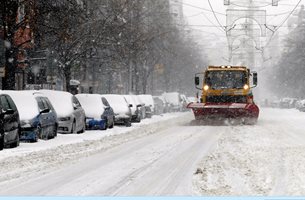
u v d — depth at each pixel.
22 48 40.56
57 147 22.61
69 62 43.34
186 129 34.09
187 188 12.16
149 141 25.39
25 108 24.75
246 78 39.19
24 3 33.38
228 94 39.06
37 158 18.52
